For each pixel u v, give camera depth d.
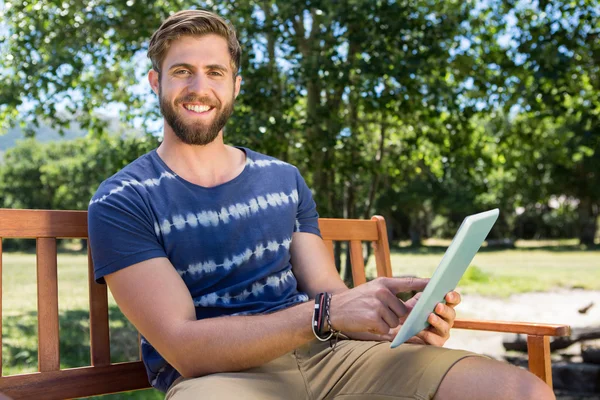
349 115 8.59
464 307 10.78
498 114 9.02
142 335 1.95
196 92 2.02
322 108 7.42
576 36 7.49
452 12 8.09
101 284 2.12
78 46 7.86
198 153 2.08
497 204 38.00
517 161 9.70
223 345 1.73
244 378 1.77
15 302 9.66
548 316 9.74
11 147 46.72
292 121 6.88
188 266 1.96
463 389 1.72
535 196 32.88
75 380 2.04
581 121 7.83
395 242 46.78
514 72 7.96
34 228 2.02
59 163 39.16
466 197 36.16
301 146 7.53
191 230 1.97
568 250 34.12
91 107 8.74
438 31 7.52
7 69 8.17
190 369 1.77
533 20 8.12
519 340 6.73
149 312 1.79
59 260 22.50
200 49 2.07
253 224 2.08
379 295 1.74
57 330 2.04
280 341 1.73
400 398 1.81
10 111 8.24
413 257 27.97
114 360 5.91
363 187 10.63
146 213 1.92
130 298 1.82
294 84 7.31
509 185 30.03
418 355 1.87
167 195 1.98
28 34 8.02
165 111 2.07
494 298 12.06
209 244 1.99
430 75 7.62
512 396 1.65
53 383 2.00
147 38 7.52
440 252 33.56
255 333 1.73
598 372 5.77
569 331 2.19
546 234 48.53
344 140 7.66
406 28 7.16
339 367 1.97
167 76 2.07
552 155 11.60
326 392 1.96
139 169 2.01
